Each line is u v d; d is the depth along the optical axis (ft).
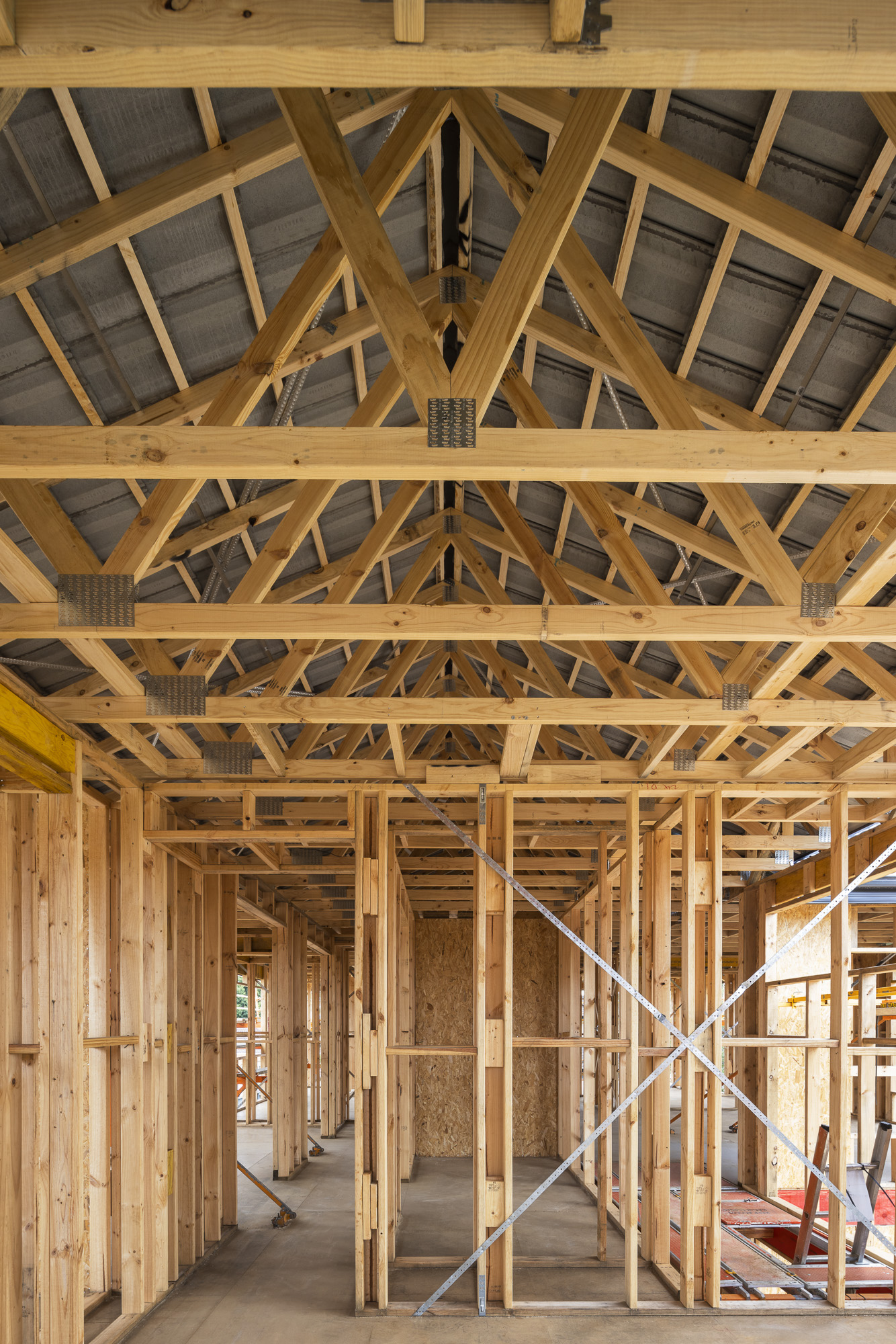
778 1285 23.20
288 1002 38.40
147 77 6.66
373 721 17.34
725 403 16.44
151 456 9.66
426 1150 44.52
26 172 11.53
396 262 9.87
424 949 46.03
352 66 6.57
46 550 13.32
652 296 15.53
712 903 22.82
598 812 25.26
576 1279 23.66
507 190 12.92
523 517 22.06
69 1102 17.03
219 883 28.22
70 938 17.43
